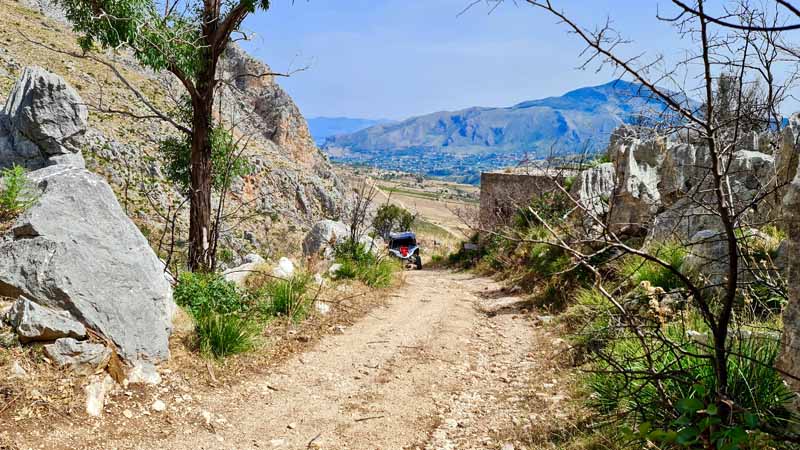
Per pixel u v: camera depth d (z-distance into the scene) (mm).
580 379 5949
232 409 5637
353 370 7160
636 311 6434
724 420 3229
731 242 3203
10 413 4520
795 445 3371
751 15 2809
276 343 7785
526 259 15336
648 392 4340
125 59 68312
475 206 26297
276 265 11766
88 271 5859
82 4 10641
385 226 35250
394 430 5430
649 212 10555
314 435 5234
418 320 10305
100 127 47312
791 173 6133
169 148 12727
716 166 3154
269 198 54094
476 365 7621
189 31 11367
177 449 4688
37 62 57438
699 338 4965
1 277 5582
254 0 11203
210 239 10680
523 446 4805
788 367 3678
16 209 6570
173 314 7027
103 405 5047
